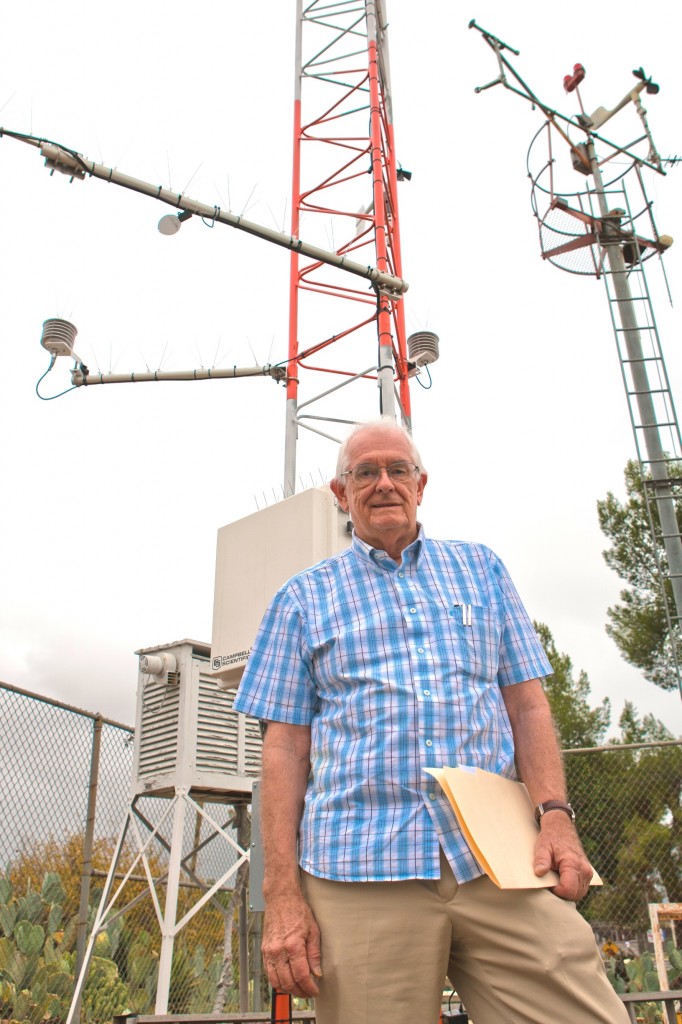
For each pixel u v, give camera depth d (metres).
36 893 6.18
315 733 1.84
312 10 7.97
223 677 4.03
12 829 4.52
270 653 1.94
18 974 5.71
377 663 1.79
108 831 5.31
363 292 6.42
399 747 1.69
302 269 6.73
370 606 1.88
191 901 6.71
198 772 4.90
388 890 1.61
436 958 1.59
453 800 1.55
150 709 5.25
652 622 15.43
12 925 5.94
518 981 1.57
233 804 5.54
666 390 7.36
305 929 1.62
